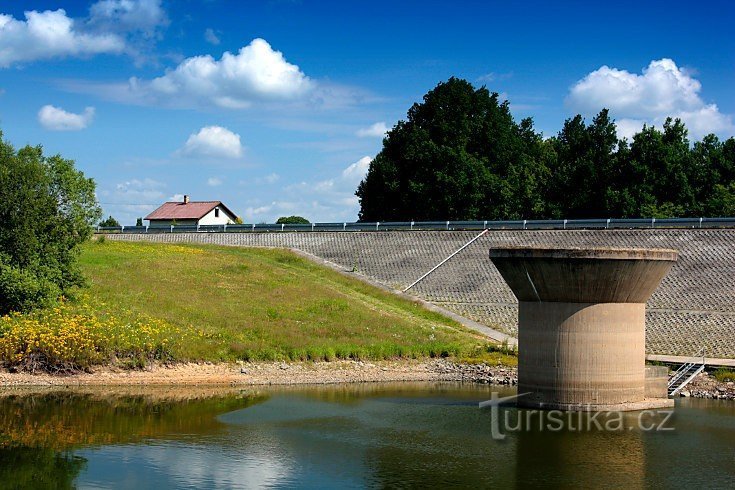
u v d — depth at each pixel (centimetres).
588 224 7438
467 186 9681
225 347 4869
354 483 2467
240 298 6078
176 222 12575
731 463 2738
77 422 3262
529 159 11181
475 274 7006
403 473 2580
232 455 2775
